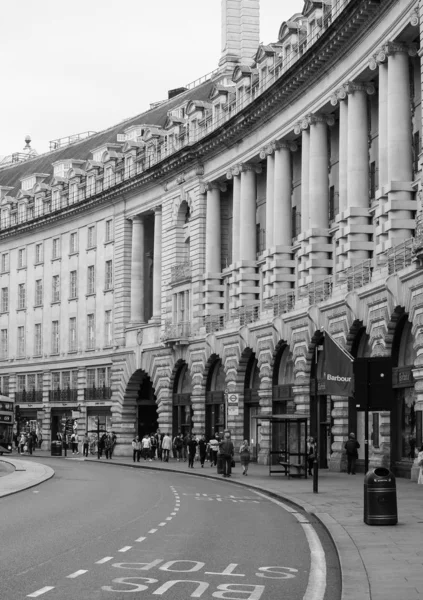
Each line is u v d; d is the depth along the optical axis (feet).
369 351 142.51
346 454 149.89
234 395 174.91
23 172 367.86
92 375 283.59
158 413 241.35
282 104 182.80
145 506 96.12
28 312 321.52
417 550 57.77
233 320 202.80
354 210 149.59
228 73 246.06
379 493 72.18
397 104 136.77
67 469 182.91
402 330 130.31
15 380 324.80
